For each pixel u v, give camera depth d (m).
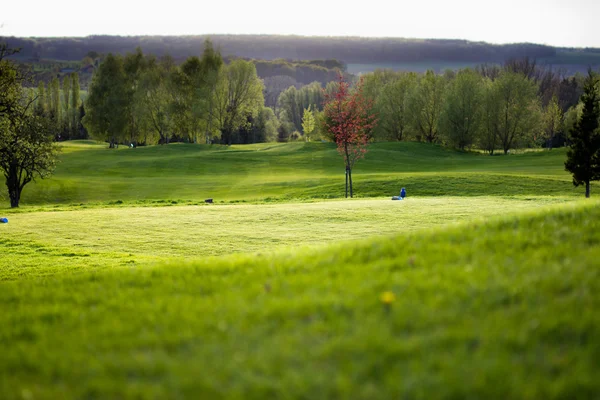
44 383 5.01
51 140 49.28
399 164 82.00
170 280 8.89
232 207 34.34
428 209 30.52
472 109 102.88
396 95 115.56
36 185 63.00
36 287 9.84
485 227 9.90
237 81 114.81
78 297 8.35
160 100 114.81
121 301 7.78
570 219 9.67
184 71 116.12
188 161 82.44
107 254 20.78
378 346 5.18
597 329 5.15
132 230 26.55
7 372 5.34
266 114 156.50
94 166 78.50
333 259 8.99
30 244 23.27
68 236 25.23
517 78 104.12
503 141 107.12
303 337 5.56
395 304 6.25
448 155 97.06
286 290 7.32
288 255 10.28
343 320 5.91
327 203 35.69
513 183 50.94
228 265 9.59
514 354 4.89
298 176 69.12
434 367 4.73
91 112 116.88
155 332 6.14
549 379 4.43
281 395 4.41
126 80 117.19
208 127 114.19
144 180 66.88
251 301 7.02
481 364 4.68
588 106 47.09
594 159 45.84
